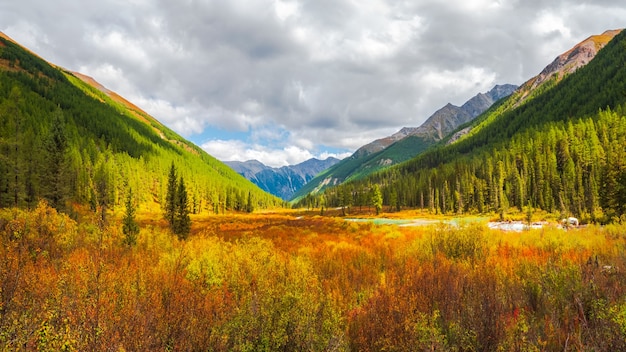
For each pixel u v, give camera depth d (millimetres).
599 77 159000
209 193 125750
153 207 94500
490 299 5508
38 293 4672
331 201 169750
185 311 4852
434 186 106938
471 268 8773
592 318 4730
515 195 81875
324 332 4641
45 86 159000
